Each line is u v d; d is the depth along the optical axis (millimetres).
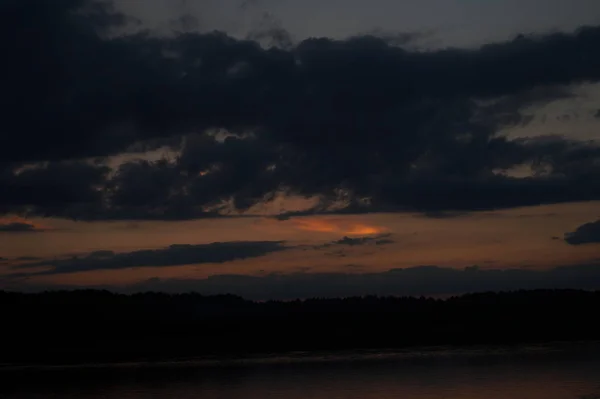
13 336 82250
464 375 50938
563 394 42094
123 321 90875
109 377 54812
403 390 44312
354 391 44344
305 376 52625
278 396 43250
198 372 57188
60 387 49094
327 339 86312
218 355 73750
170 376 54625
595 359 60938
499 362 59688
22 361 69688
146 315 93562
